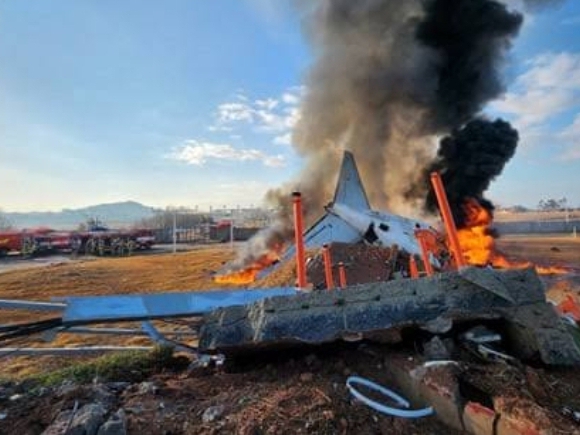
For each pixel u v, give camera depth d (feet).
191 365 14.74
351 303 12.55
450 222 15.85
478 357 11.84
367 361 12.24
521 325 12.00
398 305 12.36
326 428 9.46
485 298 12.30
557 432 8.17
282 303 12.66
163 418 10.24
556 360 11.46
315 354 12.83
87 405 10.72
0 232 123.85
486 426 9.04
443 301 12.29
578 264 58.39
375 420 9.87
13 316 40.09
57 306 14.20
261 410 10.22
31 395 12.38
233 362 13.52
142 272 67.62
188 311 14.42
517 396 9.55
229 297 15.23
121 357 15.62
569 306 20.45
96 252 118.93
